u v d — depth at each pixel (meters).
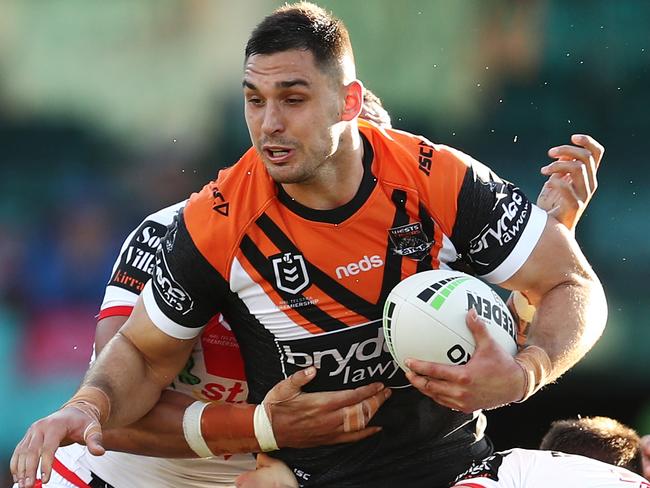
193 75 44.78
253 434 15.77
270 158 14.22
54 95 44.69
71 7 45.69
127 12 45.41
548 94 42.25
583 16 42.34
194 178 43.78
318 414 15.39
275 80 13.95
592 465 14.89
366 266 14.88
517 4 42.66
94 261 41.84
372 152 15.05
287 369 15.46
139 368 15.53
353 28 42.78
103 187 43.59
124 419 15.55
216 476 18.64
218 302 15.41
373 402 15.41
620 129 41.50
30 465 13.67
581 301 15.55
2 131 44.19
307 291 14.95
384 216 14.87
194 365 17.11
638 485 14.60
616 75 41.97
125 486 18.38
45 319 40.12
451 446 16.19
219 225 14.91
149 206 43.38
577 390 37.47
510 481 14.84
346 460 16.02
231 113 44.09
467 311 14.36
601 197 40.00
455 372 14.02
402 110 42.69
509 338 14.70
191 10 44.91
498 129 42.25
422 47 42.75
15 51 45.34
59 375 39.16
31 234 42.09
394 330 14.51
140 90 44.88
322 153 14.23
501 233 15.29
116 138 44.22
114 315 17.12
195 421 16.14
